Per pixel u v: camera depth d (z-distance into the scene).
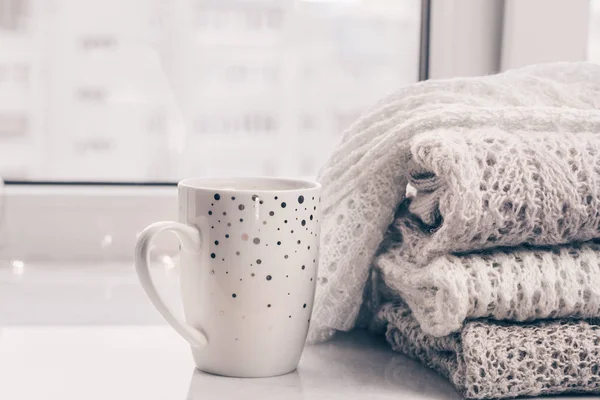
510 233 0.61
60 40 0.93
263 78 0.96
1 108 0.94
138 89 0.95
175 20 0.94
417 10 0.95
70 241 0.92
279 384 0.64
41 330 0.74
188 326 0.63
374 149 0.67
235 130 0.97
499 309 0.61
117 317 0.78
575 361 0.61
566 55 0.90
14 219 0.91
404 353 0.70
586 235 0.62
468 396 0.61
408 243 0.67
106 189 0.93
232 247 0.62
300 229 0.63
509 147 0.62
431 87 0.72
